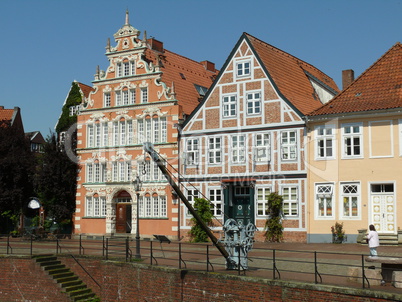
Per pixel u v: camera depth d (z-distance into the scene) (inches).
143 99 1621.6
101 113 1689.2
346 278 755.4
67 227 1742.1
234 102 1460.4
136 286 920.9
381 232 1252.5
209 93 1499.8
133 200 1614.2
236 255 856.3
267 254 1080.8
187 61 1841.8
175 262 952.9
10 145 1834.4
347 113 1290.6
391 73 1322.6
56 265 1057.5
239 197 1462.8
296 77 1563.7
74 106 1958.7
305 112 1401.3
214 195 1475.1
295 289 712.4
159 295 879.7
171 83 1643.7
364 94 1316.4
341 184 1305.4
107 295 967.6
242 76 1453.0
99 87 1701.5
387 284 699.4
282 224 1371.8
